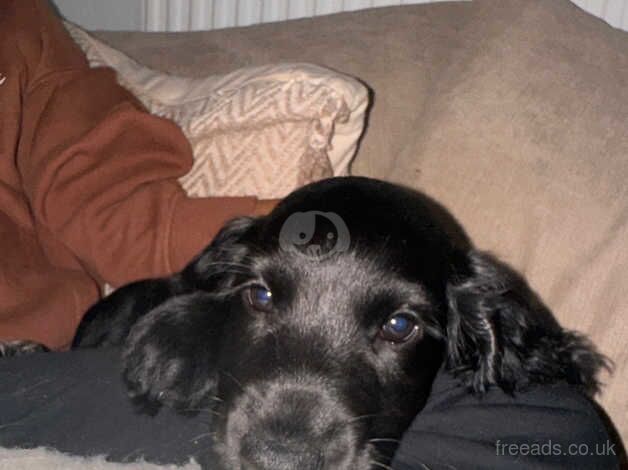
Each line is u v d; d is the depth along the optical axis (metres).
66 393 0.34
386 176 0.50
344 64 0.54
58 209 0.43
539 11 0.49
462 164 0.46
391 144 0.52
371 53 0.54
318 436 0.32
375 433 0.35
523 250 0.44
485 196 0.45
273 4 0.71
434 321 0.36
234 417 0.33
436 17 0.55
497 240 0.45
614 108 0.46
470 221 0.45
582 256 0.43
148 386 0.36
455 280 0.39
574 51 0.48
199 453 0.33
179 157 0.43
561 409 0.37
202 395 0.36
